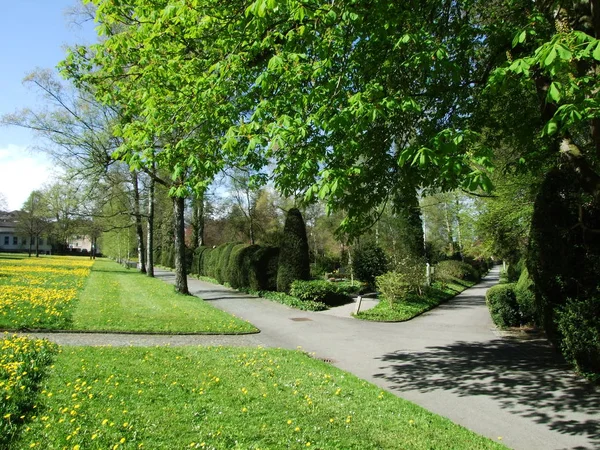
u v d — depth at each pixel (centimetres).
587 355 705
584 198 731
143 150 651
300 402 548
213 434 426
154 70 699
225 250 2706
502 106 826
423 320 1467
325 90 568
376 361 852
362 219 773
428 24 662
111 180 2462
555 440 480
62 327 998
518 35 493
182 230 2006
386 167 751
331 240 3812
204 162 602
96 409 475
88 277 2650
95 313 1198
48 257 6078
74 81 901
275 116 582
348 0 508
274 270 2052
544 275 765
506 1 738
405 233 2442
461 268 3406
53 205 3169
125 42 676
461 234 2388
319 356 890
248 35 601
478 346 1003
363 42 618
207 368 698
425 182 712
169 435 421
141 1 647
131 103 800
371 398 587
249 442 415
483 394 642
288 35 567
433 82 689
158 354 780
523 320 1267
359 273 2539
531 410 574
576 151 627
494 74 479
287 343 1023
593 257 714
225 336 1077
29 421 433
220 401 532
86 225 3866
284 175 662
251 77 675
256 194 4178
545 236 761
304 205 622
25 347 700
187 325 1127
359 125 512
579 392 647
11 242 8744
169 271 4388
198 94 649
